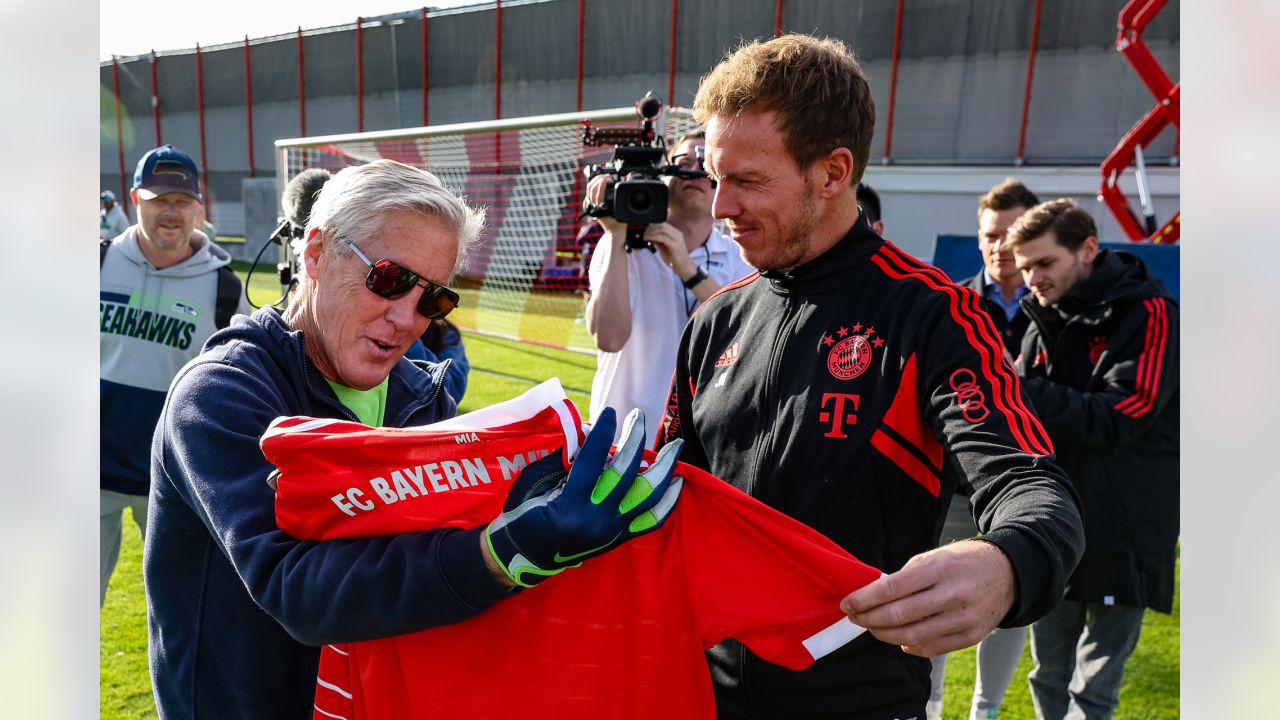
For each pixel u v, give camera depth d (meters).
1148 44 13.10
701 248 3.18
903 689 1.56
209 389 1.29
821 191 1.58
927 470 1.52
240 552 1.16
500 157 8.95
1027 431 1.32
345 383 1.44
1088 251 2.94
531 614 1.27
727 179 1.59
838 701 1.53
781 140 1.53
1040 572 1.07
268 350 1.41
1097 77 13.30
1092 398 2.73
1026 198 3.60
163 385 3.20
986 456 1.29
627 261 3.04
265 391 1.33
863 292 1.58
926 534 1.56
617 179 2.89
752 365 1.70
